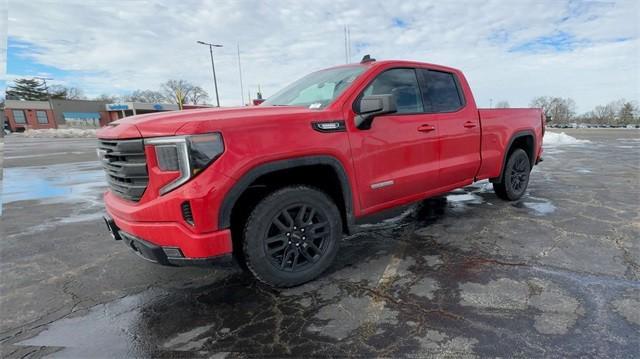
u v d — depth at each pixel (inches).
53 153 593.6
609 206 180.1
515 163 190.1
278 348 76.2
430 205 191.3
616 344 73.6
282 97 140.2
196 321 87.7
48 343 80.2
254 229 94.7
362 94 115.1
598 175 276.8
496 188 191.5
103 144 98.1
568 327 79.7
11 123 2034.9
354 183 111.5
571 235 138.3
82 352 76.8
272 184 102.1
